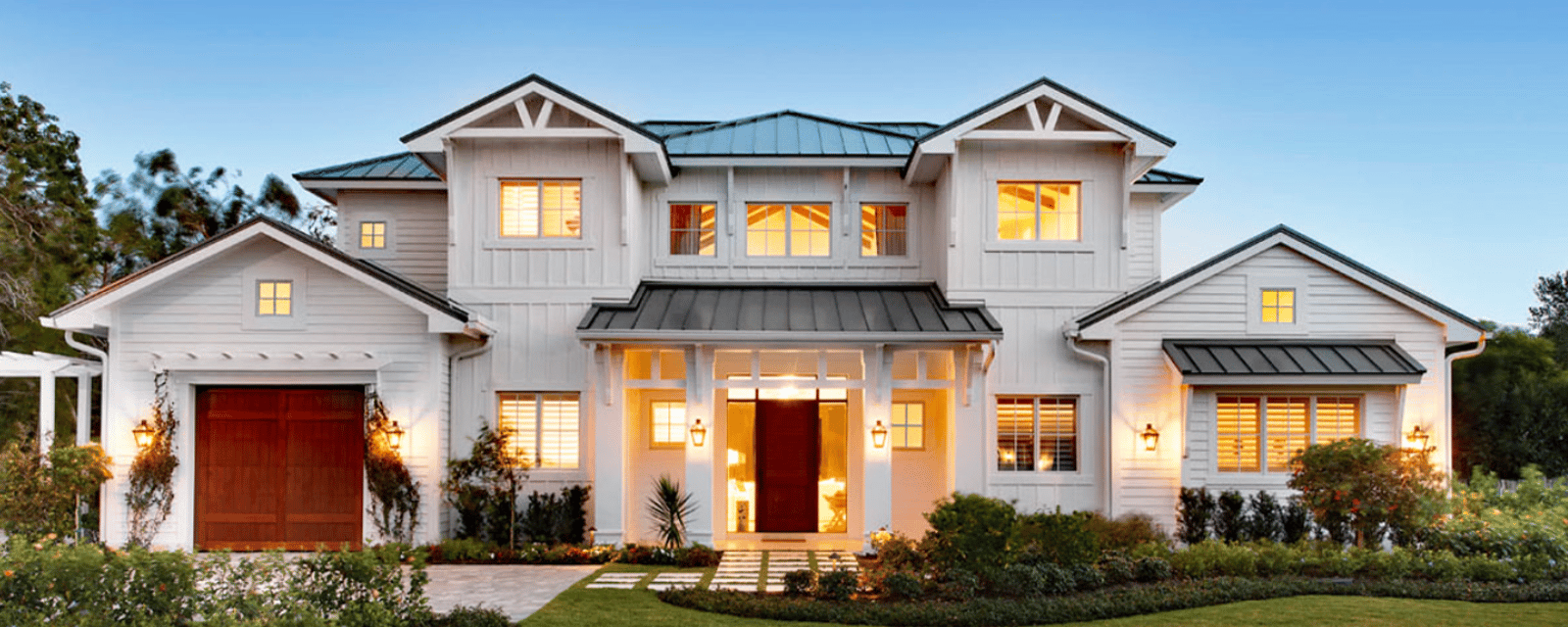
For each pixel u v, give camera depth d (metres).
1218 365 14.59
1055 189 16.22
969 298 15.88
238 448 15.24
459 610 9.45
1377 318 15.30
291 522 15.16
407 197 17.95
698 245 17.20
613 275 15.75
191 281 14.95
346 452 15.23
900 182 17.25
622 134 15.34
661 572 13.16
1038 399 15.86
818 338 14.41
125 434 14.78
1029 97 15.52
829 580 10.91
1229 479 15.05
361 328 15.00
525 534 14.83
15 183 23.25
